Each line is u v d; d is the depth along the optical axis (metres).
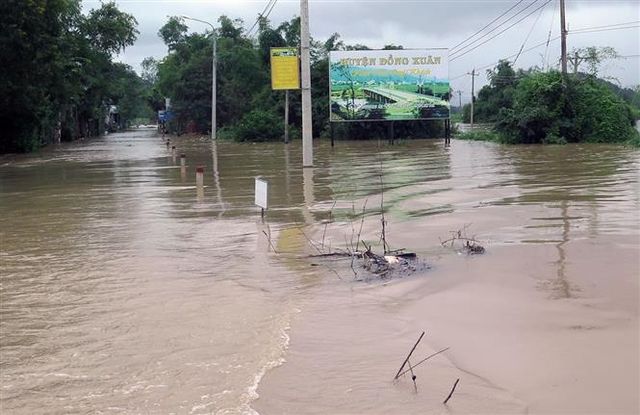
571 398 4.30
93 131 81.44
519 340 5.37
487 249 8.73
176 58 76.00
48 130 52.06
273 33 61.78
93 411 4.22
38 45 29.97
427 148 35.41
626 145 33.75
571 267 7.61
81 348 5.40
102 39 52.38
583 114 37.25
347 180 18.31
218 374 4.79
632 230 9.59
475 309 6.23
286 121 45.47
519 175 18.28
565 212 11.37
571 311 6.03
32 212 13.72
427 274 7.61
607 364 4.82
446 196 14.12
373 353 5.19
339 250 9.02
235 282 7.48
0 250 9.66
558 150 30.47
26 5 28.28
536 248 8.66
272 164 25.55
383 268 7.92
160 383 4.65
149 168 25.28
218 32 73.81
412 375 4.70
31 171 25.23
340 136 48.91
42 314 6.38
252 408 4.22
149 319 6.14
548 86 37.03
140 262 8.63
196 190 16.86
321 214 12.19
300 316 6.16
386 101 39.53
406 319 6.03
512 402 4.27
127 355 5.21
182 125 70.69
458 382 4.59
